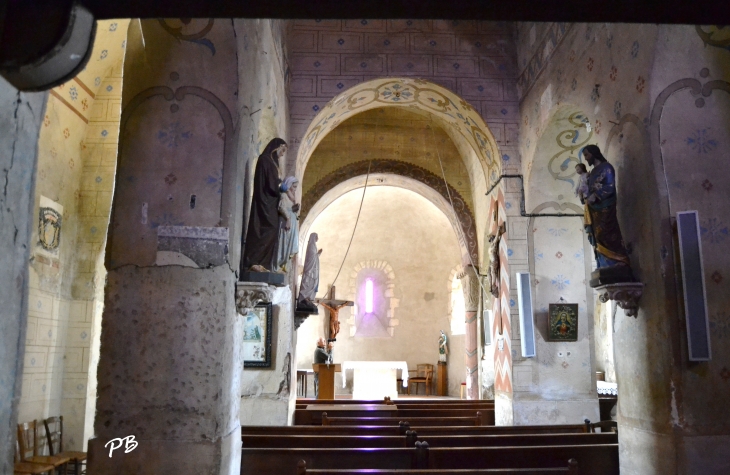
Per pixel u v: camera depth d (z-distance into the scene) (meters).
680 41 6.95
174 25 6.46
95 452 5.95
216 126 6.57
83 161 10.44
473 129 12.93
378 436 7.63
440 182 16.48
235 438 6.56
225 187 6.45
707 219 6.83
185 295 6.22
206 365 6.12
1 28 2.90
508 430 9.05
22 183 3.28
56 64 2.94
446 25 12.51
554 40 10.40
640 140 7.25
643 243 7.12
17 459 8.55
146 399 6.05
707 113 6.99
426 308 23.45
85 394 9.93
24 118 3.28
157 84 6.59
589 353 11.41
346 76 12.14
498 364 12.28
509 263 11.61
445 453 6.84
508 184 11.93
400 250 23.69
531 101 11.53
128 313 6.19
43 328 9.40
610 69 8.19
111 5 2.97
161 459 5.94
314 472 5.70
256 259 6.74
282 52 10.88
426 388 22.31
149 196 6.41
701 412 6.48
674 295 6.66
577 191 7.59
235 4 2.99
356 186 17.19
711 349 6.57
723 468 6.39
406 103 13.27
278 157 7.19
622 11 3.00
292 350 11.66
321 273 23.50
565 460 7.21
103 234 10.29
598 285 7.32
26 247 3.32
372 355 23.25
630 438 7.18
